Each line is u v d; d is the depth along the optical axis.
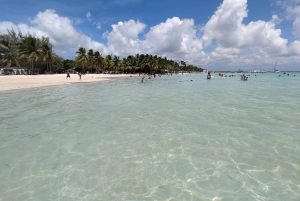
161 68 112.56
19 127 8.01
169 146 6.15
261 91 22.05
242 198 3.76
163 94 19.48
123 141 6.56
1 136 6.97
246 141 6.52
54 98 15.84
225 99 15.79
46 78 42.84
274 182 4.25
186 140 6.64
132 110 11.43
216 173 4.61
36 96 16.81
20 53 54.69
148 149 5.93
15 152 5.68
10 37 64.12
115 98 16.38
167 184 4.20
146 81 45.34
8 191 3.94
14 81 31.88
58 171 4.67
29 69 66.81
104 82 38.66
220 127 8.06
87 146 6.14
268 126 8.18
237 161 5.18
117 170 4.73
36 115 10.03
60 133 7.32
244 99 15.73
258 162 5.11
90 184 4.18
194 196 3.82
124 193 3.88
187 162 5.13
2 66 58.78
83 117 9.70
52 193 3.88
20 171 4.67
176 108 12.05
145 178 4.41
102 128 7.95
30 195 3.82
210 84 34.91
